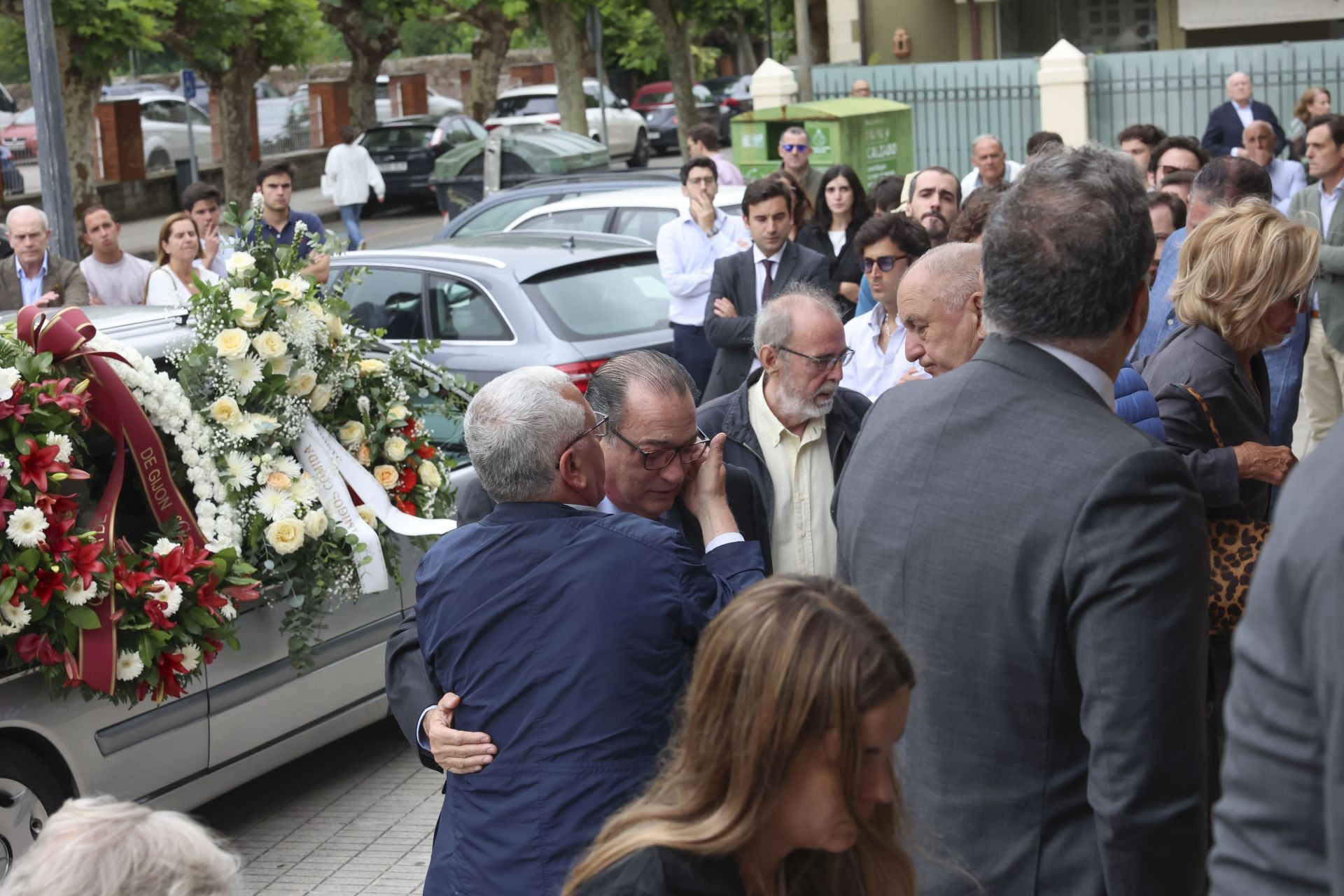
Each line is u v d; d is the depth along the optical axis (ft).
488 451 9.27
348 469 17.42
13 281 30.50
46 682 14.23
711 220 28.66
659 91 148.56
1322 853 4.55
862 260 17.76
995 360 8.36
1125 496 7.53
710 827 5.98
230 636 15.39
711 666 6.07
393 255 28.94
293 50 89.51
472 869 8.80
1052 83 64.75
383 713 18.44
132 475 15.38
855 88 63.57
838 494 9.04
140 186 99.30
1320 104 46.52
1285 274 11.30
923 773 8.29
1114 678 7.41
